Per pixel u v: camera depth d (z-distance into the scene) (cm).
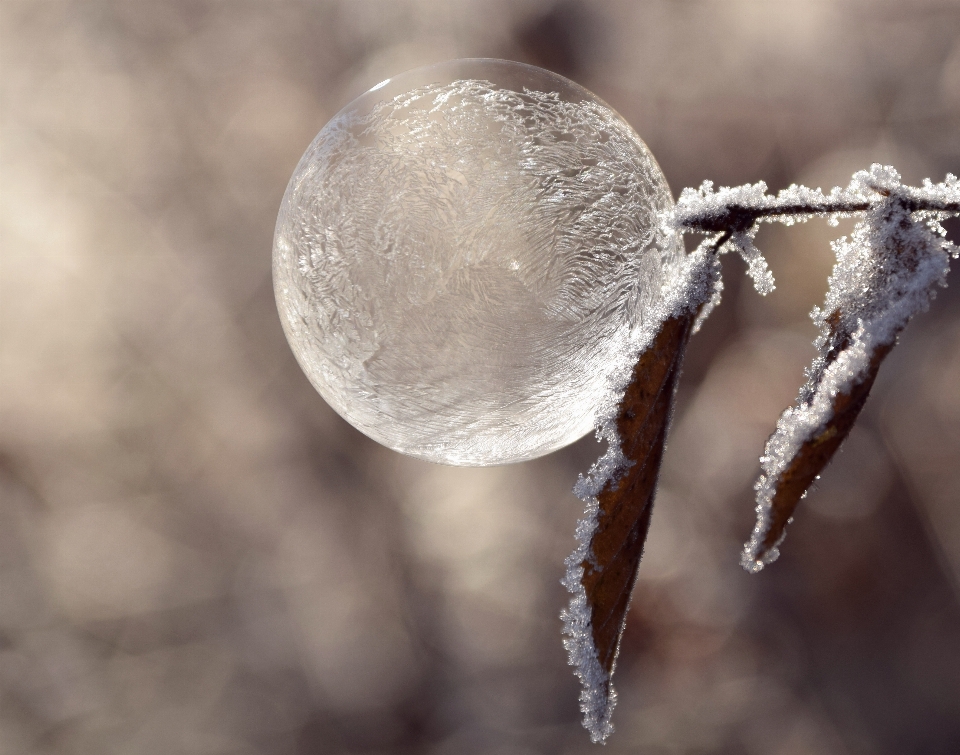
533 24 110
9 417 105
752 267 40
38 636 94
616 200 41
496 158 41
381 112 41
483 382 41
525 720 85
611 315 41
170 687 90
